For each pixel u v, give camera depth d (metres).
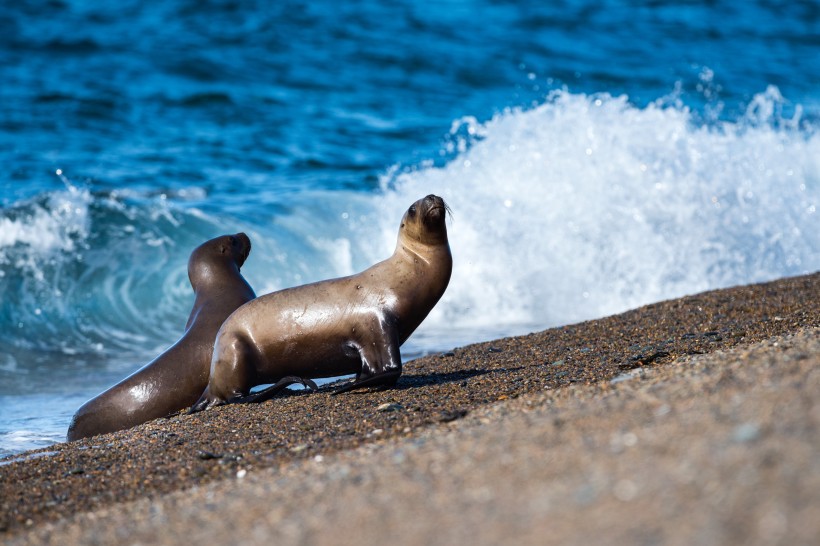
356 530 13.13
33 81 85.81
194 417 27.86
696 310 38.03
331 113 83.25
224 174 67.06
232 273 34.38
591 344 33.75
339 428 24.11
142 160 69.25
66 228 52.19
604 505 12.06
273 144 74.88
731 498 11.47
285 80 91.75
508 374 29.16
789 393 14.73
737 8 127.31
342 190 62.53
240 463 21.89
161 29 104.44
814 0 131.75
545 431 15.73
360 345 28.88
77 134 74.12
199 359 31.80
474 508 12.95
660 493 12.02
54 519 19.47
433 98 88.38
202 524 15.21
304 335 29.27
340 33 106.31
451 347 41.75
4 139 71.31
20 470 23.25
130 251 52.03
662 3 127.75
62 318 47.66
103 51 95.94
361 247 57.03
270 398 29.67
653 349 30.66
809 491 11.23
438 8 119.25
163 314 49.97
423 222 28.59
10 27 101.06
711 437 13.41
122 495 20.61
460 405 25.23
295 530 13.70
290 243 55.56
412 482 14.68
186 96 84.62
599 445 14.23
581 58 102.12
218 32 104.00
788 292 40.25
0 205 55.66
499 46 105.06
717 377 17.50
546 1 125.44
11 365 42.03
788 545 10.32
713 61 103.31
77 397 37.03
